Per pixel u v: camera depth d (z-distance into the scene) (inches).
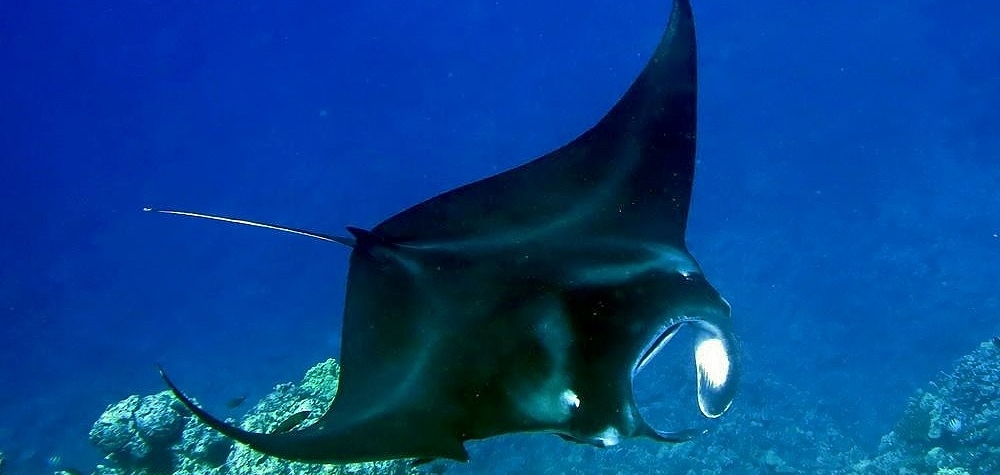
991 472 377.1
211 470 280.5
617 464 493.7
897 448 453.1
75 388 1017.5
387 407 103.0
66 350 1168.8
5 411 986.1
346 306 131.6
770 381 623.5
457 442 96.4
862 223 903.7
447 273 121.3
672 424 563.5
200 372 991.0
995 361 438.0
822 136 1208.2
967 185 905.5
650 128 150.8
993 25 1344.7
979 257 749.3
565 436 96.1
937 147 1032.2
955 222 836.0
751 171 1176.8
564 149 151.4
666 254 121.7
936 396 451.5
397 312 121.8
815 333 700.0
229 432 78.7
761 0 1860.2
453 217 142.8
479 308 112.3
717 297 111.2
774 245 919.7
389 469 258.5
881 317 698.2
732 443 524.4
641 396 615.5
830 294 767.7
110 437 309.6
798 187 1070.4
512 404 99.3
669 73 156.3
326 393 297.6
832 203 989.2
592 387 96.7
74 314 1320.1
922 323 668.1
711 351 104.3
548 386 98.8
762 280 848.3
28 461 815.1
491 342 106.1
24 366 1138.0
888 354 640.4
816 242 895.7
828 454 506.6
